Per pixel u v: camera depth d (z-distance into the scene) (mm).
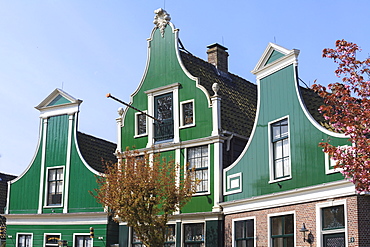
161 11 22828
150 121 22172
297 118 17031
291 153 17047
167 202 18359
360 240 14242
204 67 22844
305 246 15891
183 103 21344
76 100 25250
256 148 18625
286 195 16859
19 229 25641
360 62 12594
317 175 15906
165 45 22469
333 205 15141
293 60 17516
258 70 19094
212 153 20172
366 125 12234
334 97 12820
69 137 25344
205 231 19781
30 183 25953
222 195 19766
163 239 18156
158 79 22375
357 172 12109
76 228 24047
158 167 19156
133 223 18078
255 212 18141
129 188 18203
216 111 20281
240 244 18703
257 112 18938
